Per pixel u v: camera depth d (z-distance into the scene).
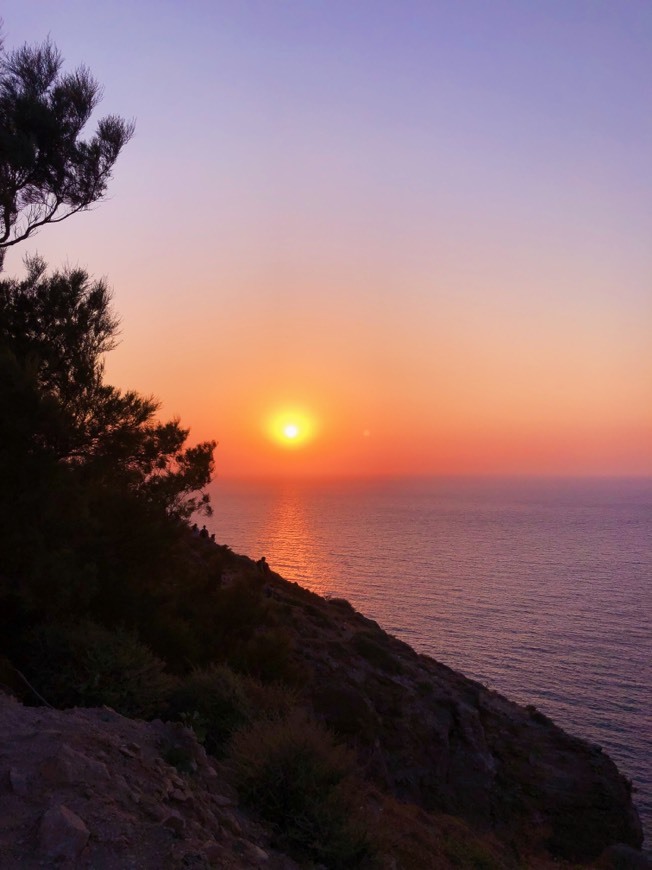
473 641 139.88
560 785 28.16
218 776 7.12
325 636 29.27
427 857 9.89
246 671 15.34
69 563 11.95
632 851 24.89
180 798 5.95
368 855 6.94
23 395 11.67
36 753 5.85
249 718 9.03
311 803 6.85
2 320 13.95
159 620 14.12
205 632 15.70
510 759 28.78
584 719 95.62
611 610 173.75
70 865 4.52
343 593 196.50
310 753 7.28
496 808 24.84
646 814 66.44
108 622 13.17
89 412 13.35
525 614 167.88
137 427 14.12
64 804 5.12
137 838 4.99
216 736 8.78
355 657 28.02
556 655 129.62
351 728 20.62
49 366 13.70
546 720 33.47
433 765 24.08
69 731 6.47
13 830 4.80
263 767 7.02
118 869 4.61
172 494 15.70
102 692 9.19
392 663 29.58
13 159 14.46
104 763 5.99
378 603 181.12
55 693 9.33
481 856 11.96
